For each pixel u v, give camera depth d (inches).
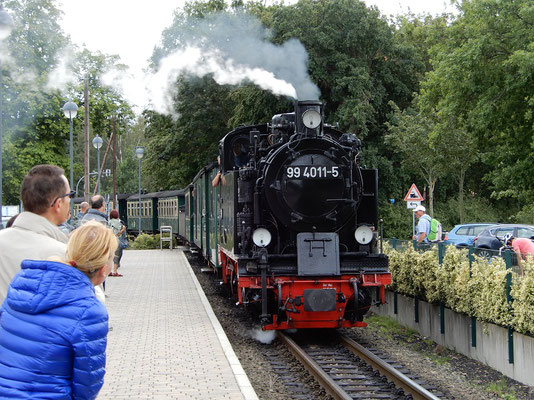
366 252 398.9
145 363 297.6
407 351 395.9
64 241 150.3
